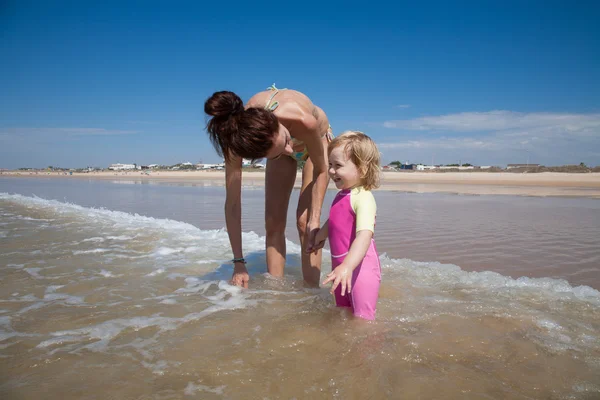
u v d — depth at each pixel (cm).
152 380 175
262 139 218
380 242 518
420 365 185
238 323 238
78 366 187
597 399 160
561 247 480
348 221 253
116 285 321
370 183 255
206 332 226
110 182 2903
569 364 188
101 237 537
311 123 271
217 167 10575
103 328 233
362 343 207
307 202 330
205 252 449
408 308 259
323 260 411
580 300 277
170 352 201
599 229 616
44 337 220
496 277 336
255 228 631
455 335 217
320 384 170
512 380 173
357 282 241
